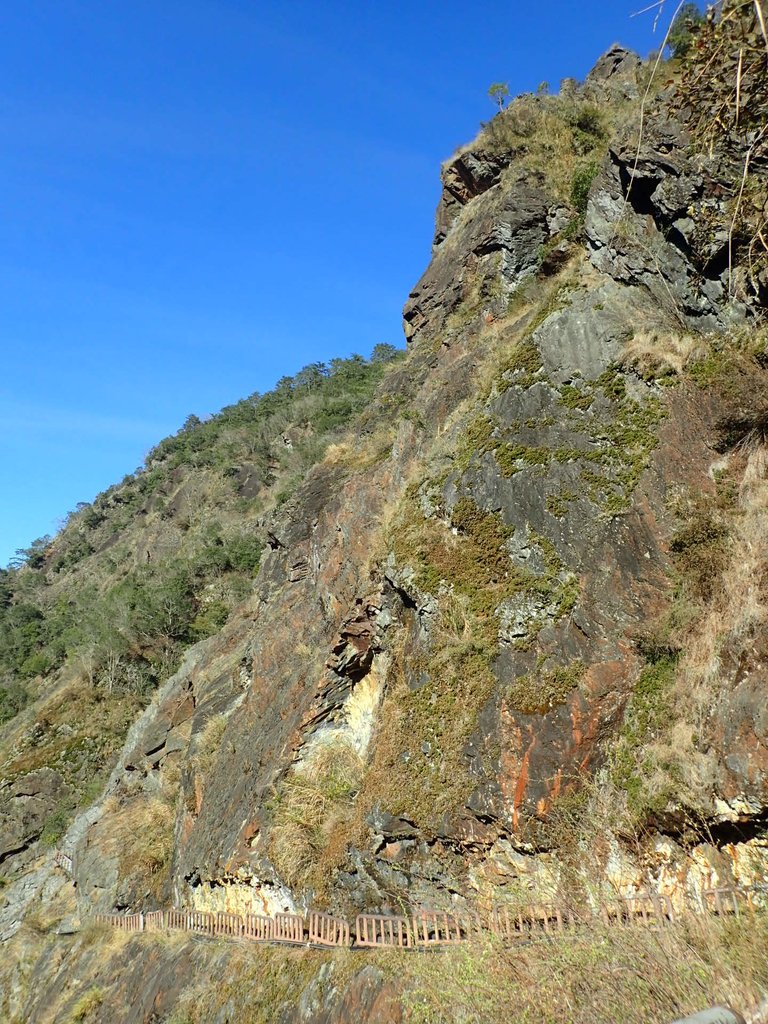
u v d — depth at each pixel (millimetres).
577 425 10820
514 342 13016
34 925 23234
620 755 8281
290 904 11391
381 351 81750
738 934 5500
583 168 15289
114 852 20594
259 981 10664
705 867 7207
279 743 13180
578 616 9336
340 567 14312
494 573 10352
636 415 10477
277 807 12156
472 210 19844
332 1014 8648
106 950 17719
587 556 9695
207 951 13008
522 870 8430
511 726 9016
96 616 46469
